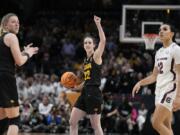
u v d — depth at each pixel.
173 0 24.70
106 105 17.48
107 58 20.73
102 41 8.92
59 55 22.33
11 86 7.30
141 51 21.34
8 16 7.60
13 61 7.42
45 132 17.64
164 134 7.94
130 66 19.64
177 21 17.20
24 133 16.98
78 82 9.41
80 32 23.62
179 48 7.99
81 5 26.98
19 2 25.39
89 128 17.39
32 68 21.00
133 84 17.88
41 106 17.86
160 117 7.93
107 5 26.66
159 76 8.16
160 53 8.23
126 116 17.33
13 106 7.29
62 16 25.78
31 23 25.31
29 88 18.69
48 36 23.12
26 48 7.62
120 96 17.75
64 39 22.84
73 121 9.02
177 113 14.14
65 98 17.92
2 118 7.65
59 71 20.81
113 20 24.95
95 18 8.88
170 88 7.96
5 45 7.34
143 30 16.34
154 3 24.92
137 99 17.55
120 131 17.31
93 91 8.94
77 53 22.30
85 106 8.95
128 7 16.50
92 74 8.98
